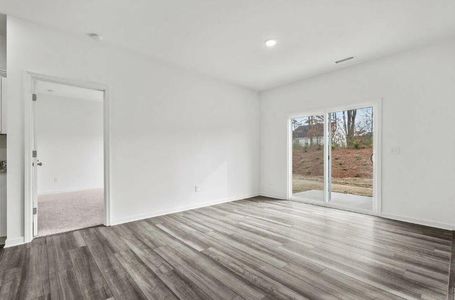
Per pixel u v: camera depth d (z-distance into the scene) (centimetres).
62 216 382
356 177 433
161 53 359
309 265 222
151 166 381
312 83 464
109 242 278
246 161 538
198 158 446
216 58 376
